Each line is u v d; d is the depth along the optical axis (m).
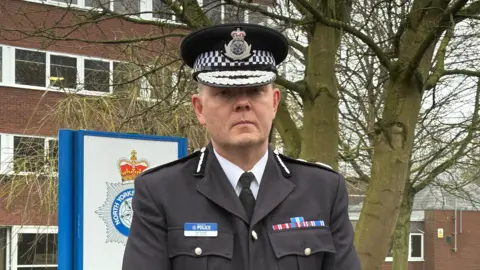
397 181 5.04
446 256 20.84
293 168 1.92
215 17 6.45
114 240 4.17
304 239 1.76
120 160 4.24
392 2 5.82
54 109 8.49
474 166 9.60
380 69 8.48
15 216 12.38
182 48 1.92
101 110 7.91
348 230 1.90
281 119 5.97
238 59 1.82
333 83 5.41
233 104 1.79
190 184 1.81
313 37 5.41
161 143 4.44
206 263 1.69
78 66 12.57
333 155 5.35
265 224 1.76
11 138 13.31
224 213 1.76
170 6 5.31
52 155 8.52
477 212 20.78
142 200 1.79
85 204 4.07
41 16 8.26
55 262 13.69
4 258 13.31
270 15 5.29
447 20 4.46
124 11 7.24
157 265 1.71
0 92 13.24
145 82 7.77
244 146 1.78
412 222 21.20
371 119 8.73
